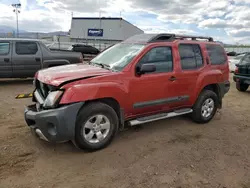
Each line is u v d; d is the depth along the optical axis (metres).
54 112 3.41
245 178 3.34
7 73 8.73
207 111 5.49
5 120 5.04
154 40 4.61
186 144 4.34
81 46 25.02
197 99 5.28
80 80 3.62
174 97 4.80
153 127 5.09
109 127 3.93
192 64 5.09
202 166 3.59
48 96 3.56
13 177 3.09
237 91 9.92
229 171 3.49
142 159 3.70
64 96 3.46
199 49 5.27
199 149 4.16
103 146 3.93
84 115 3.62
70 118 3.47
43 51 9.18
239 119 6.01
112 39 55.00
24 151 3.74
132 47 4.60
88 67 4.37
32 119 3.62
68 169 3.34
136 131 4.81
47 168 3.33
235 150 4.20
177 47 4.81
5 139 4.12
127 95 4.06
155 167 3.49
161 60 4.55
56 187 2.94
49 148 3.88
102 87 3.73
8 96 7.18
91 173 3.27
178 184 3.11
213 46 5.64
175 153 3.96
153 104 4.48
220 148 4.25
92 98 3.62
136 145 4.17
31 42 9.01
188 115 5.82
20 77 9.05
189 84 4.98
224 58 5.87
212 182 3.20
